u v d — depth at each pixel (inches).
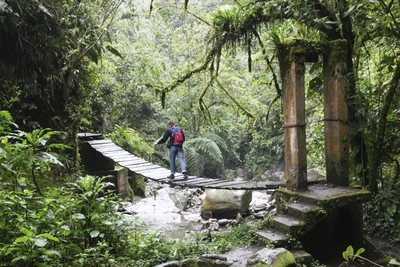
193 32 427.2
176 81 267.0
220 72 389.4
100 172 319.9
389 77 251.8
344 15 185.9
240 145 594.2
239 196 288.5
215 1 564.7
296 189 176.4
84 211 155.6
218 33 233.6
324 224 174.9
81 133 338.6
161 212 303.6
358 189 174.2
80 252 135.6
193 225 267.9
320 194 168.4
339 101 179.9
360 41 217.6
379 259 166.4
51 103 289.3
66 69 271.7
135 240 171.3
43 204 143.4
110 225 161.8
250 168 566.6
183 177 263.0
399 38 203.5
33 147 148.9
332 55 179.0
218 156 465.4
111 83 383.2
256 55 309.0
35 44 258.5
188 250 165.8
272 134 521.3
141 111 501.0
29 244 114.8
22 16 246.5
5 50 249.3
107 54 394.0
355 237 174.2
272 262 134.0
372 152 206.5
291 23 202.5
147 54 417.4
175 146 263.3
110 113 397.4
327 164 188.5
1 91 239.8
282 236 159.2
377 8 203.8
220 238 191.5
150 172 272.2
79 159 292.7
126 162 288.4
